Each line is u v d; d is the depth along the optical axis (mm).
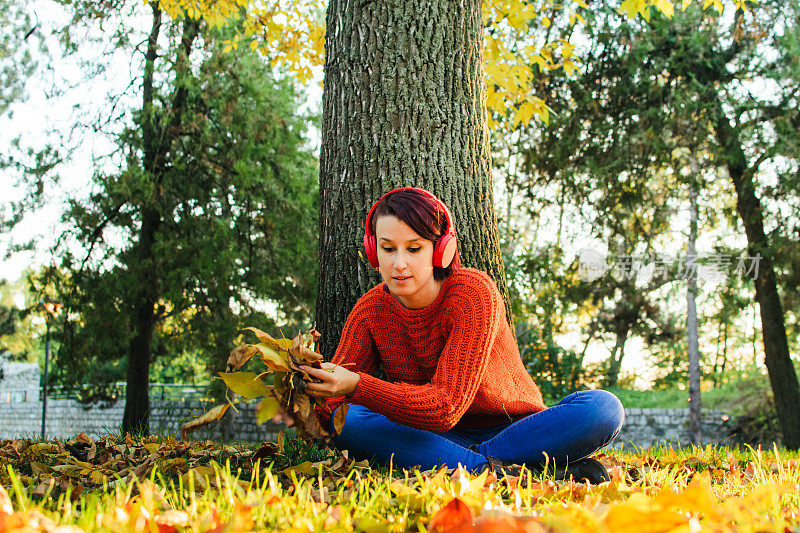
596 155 10992
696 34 10250
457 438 2301
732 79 10688
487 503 1326
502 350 2256
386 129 3158
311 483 1692
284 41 6617
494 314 2061
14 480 1479
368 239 2193
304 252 12328
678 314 17641
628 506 936
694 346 14062
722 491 2039
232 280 11977
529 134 11414
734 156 10383
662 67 10570
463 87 3262
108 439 3436
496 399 2203
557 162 10961
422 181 3133
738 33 10328
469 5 3330
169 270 11430
